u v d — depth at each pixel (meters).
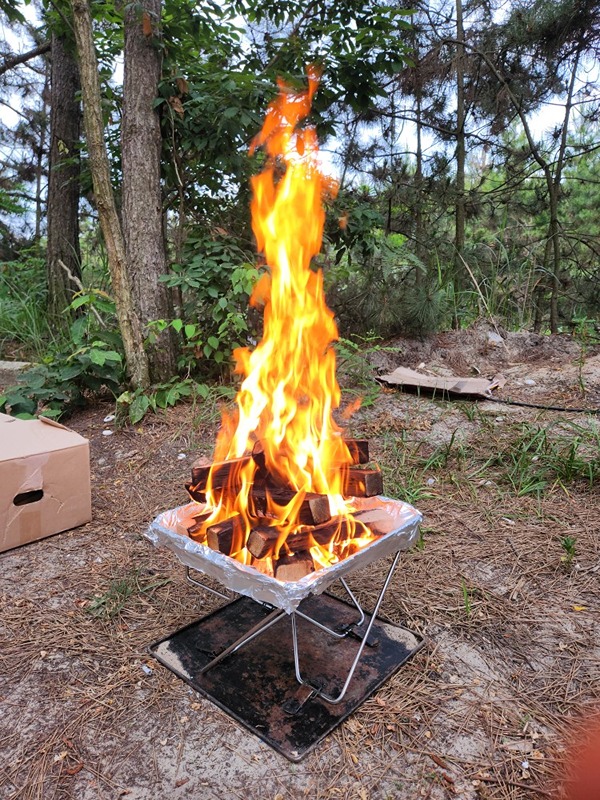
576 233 6.77
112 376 3.85
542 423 3.52
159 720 1.54
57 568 2.28
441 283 5.73
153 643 1.83
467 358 4.98
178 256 4.31
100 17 4.99
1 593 2.11
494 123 6.46
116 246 3.70
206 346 3.99
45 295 6.25
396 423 3.64
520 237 7.36
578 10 5.60
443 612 1.98
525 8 6.04
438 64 6.34
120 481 3.08
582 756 1.40
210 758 1.42
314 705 1.57
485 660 1.75
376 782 1.35
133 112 3.96
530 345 5.21
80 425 3.79
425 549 2.36
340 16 4.92
